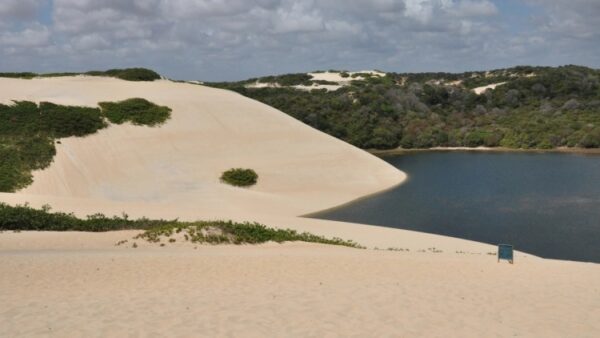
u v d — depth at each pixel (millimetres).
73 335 9484
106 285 13055
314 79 142500
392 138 89438
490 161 71000
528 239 30969
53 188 36844
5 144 38469
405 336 10133
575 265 18078
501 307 12250
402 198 44281
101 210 29625
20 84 52281
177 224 22625
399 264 16719
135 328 9945
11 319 10234
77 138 42000
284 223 30484
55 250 18219
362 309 11633
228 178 43688
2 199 29781
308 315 11078
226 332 9914
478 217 37031
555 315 11805
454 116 100062
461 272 15961
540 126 86750
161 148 45375
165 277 14055
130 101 49531
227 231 21906
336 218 37406
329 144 55312
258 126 54375
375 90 108000
